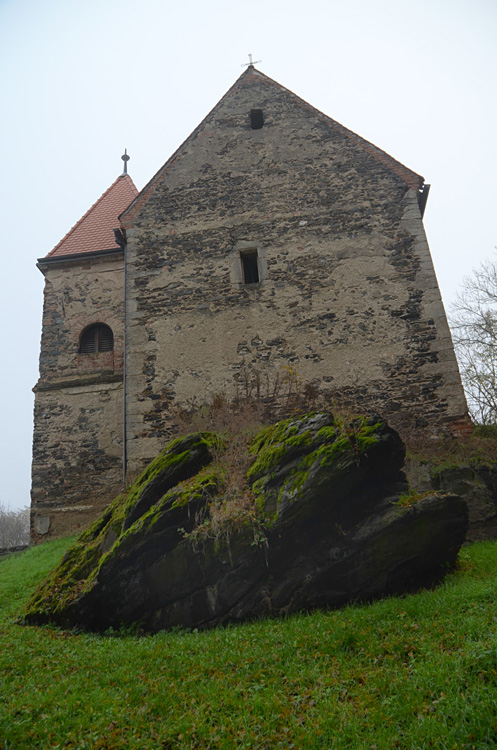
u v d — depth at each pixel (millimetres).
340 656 5098
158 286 12492
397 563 6867
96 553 7875
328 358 11406
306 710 4336
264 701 4500
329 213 12469
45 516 13297
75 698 4797
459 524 7102
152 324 12211
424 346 11219
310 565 6859
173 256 12680
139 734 4246
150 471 8211
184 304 12250
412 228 12078
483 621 5184
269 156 13188
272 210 12695
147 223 13062
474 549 8352
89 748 4109
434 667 4512
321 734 4000
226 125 13688
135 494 8039
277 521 6867
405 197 12359
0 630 7039
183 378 11703
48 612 7297
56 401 14117
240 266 12336
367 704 4285
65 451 13695
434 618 5582
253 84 14047
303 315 11781
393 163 12688
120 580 7117
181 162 13500
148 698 4734
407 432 10672
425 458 9945
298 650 5340
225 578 6875
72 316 14930
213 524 6938
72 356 14578
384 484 7430
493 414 17828
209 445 8422
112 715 4492
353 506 7164
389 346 11320
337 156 12922
